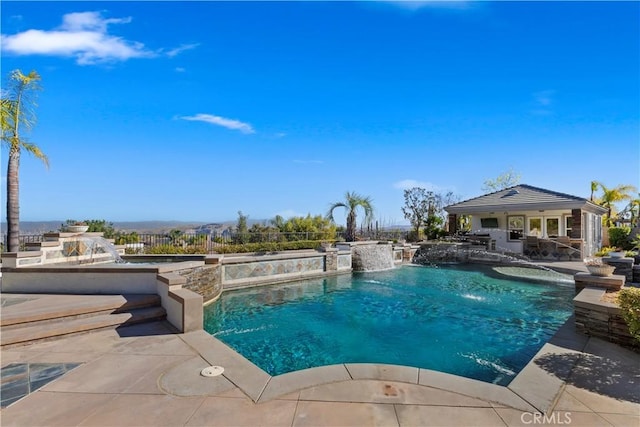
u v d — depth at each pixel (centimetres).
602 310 498
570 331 534
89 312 566
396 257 1786
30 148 1158
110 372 387
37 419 291
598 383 357
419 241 2302
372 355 564
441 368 509
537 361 416
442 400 320
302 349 592
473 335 661
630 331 432
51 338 492
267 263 1202
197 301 546
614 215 3122
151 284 679
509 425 279
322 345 611
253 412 300
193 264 859
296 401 319
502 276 1380
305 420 286
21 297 645
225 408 307
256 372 384
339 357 557
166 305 614
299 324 738
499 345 604
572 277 1328
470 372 494
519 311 843
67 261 1006
